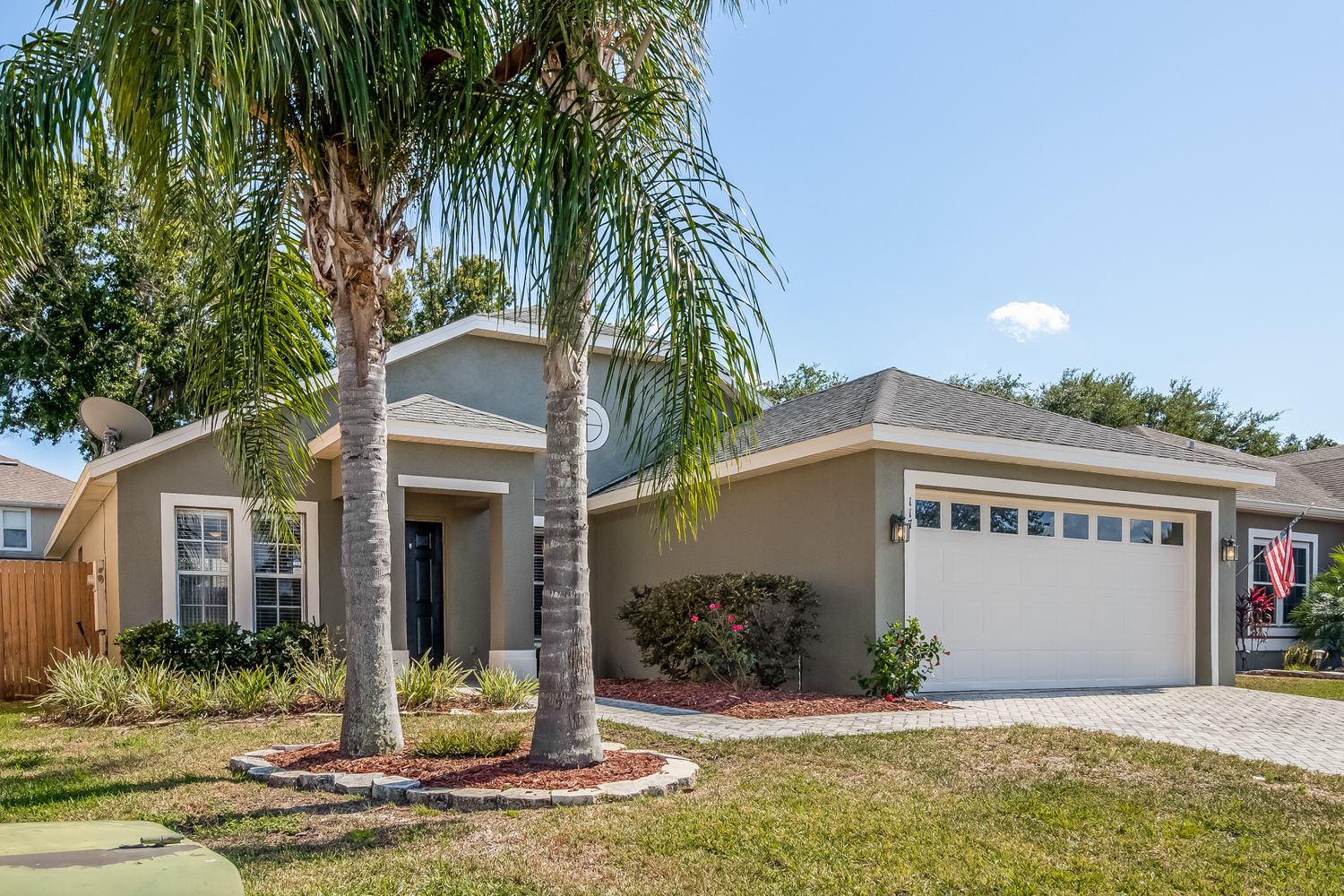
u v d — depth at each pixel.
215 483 12.84
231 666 11.59
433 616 14.91
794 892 4.29
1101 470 12.54
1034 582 12.51
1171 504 13.43
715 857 4.75
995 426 12.21
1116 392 35.12
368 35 6.09
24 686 13.41
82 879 1.85
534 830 5.16
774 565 12.51
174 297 21.17
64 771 7.04
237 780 6.60
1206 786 6.35
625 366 6.73
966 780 6.49
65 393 21.19
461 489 12.95
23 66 6.09
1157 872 4.63
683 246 5.97
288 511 9.26
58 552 19.11
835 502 11.57
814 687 11.77
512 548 13.23
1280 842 5.11
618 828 5.19
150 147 5.32
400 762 6.74
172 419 23.34
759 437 13.45
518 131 6.21
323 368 8.65
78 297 20.22
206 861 2.02
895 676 10.54
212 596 12.78
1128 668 13.22
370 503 7.23
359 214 7.02
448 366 15.68
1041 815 5.57
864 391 13.46
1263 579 18.92
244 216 7.49
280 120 6.54
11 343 20.22
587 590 6.80
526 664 13.12
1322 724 9.30
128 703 9.81
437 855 4.73
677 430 6.38
